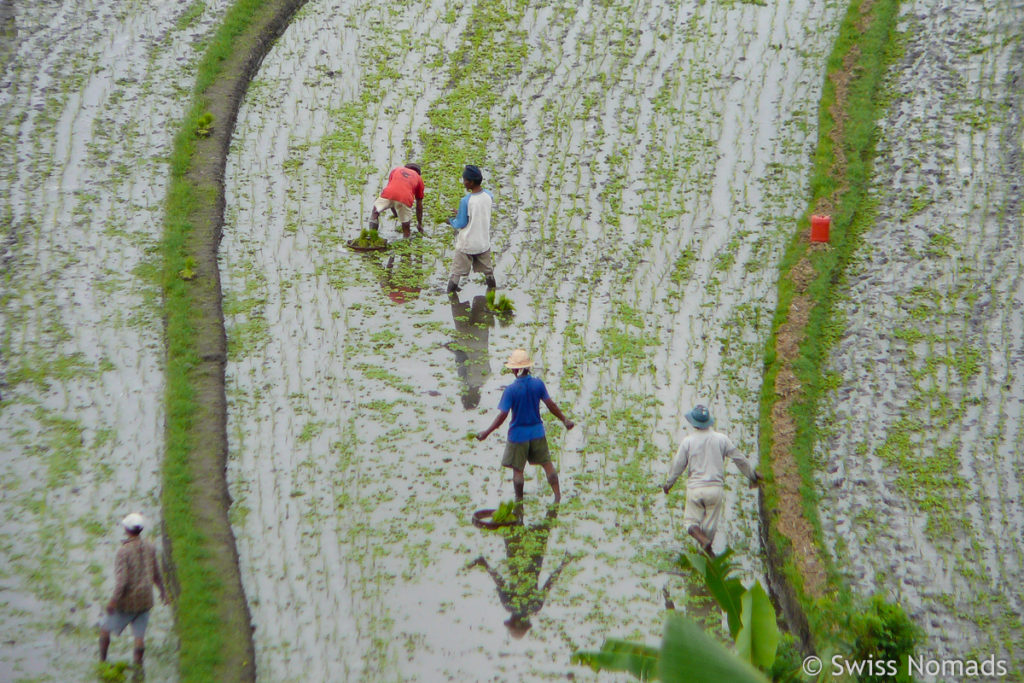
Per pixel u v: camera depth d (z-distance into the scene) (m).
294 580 40.47
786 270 58.22
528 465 47.28
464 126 72.69
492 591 40.22
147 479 45.16
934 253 58.84
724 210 64.38
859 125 69.38
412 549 42.16
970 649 36.44
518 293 58.97
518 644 37.72
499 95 76.19
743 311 56.47
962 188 63.69
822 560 40.06
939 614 38.00
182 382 49.94
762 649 27.78
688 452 40.91
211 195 64.12
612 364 53.19
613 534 43.03
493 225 64.00
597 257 61.28
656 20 84.88
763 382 50.97
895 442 46.78
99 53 78.38
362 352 54.12
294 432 48.56
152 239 60.88
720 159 68.75
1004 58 74.88
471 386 52.06
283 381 51.78
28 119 70.69
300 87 76.50
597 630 38.31
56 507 43.47
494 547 42.38
